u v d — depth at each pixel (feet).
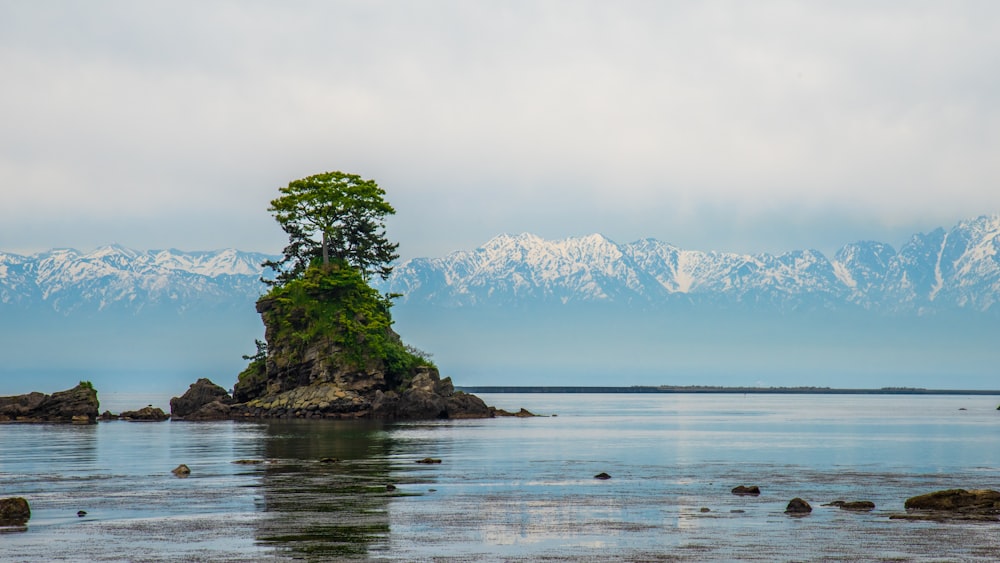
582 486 397.60
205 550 261.65
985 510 324.60
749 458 540.93
